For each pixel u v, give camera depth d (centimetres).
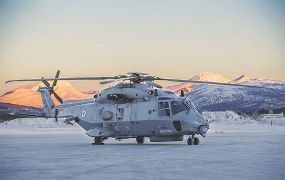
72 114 5962
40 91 6384
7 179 2327
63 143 5925
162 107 5053
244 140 6219
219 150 4112
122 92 5356
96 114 5578
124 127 5347
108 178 2334
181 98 5109
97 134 5475
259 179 2242
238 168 2680
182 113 4972
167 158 3353
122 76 5294
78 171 2623
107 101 5519
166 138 5172
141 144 5447
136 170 2644
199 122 4997
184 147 4597
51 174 2498
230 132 11262
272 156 3453
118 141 6919
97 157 3506
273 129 15050
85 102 5941
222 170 2597
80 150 4328
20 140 7062
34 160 3288
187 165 2866
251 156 3456
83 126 5788
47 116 6275
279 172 2492
